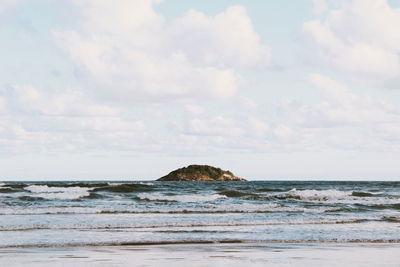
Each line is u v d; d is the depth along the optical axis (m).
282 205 28.95
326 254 11.53
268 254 11.48
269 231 16.75
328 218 21.55
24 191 48.59
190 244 13.42
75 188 51.75
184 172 193.88
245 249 12.43
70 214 22.88
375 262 10.32
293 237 15.10
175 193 47.50
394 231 17.05
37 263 9.88
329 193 45.50
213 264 9.91
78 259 10.47
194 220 20.14
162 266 9.62
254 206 28.02
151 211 24.64
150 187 58.66
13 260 10.25
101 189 50.59
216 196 37.97
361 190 65.56
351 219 21.19
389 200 37.00
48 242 13.41
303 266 9.73
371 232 16.66
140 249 12.33
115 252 11.70
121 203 31.69
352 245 13.52
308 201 35.03
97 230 16.66
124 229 17.06
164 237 14.84
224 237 14.98
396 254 11.66
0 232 15.87
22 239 14.05
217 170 196.88
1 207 26.45
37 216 21.66
